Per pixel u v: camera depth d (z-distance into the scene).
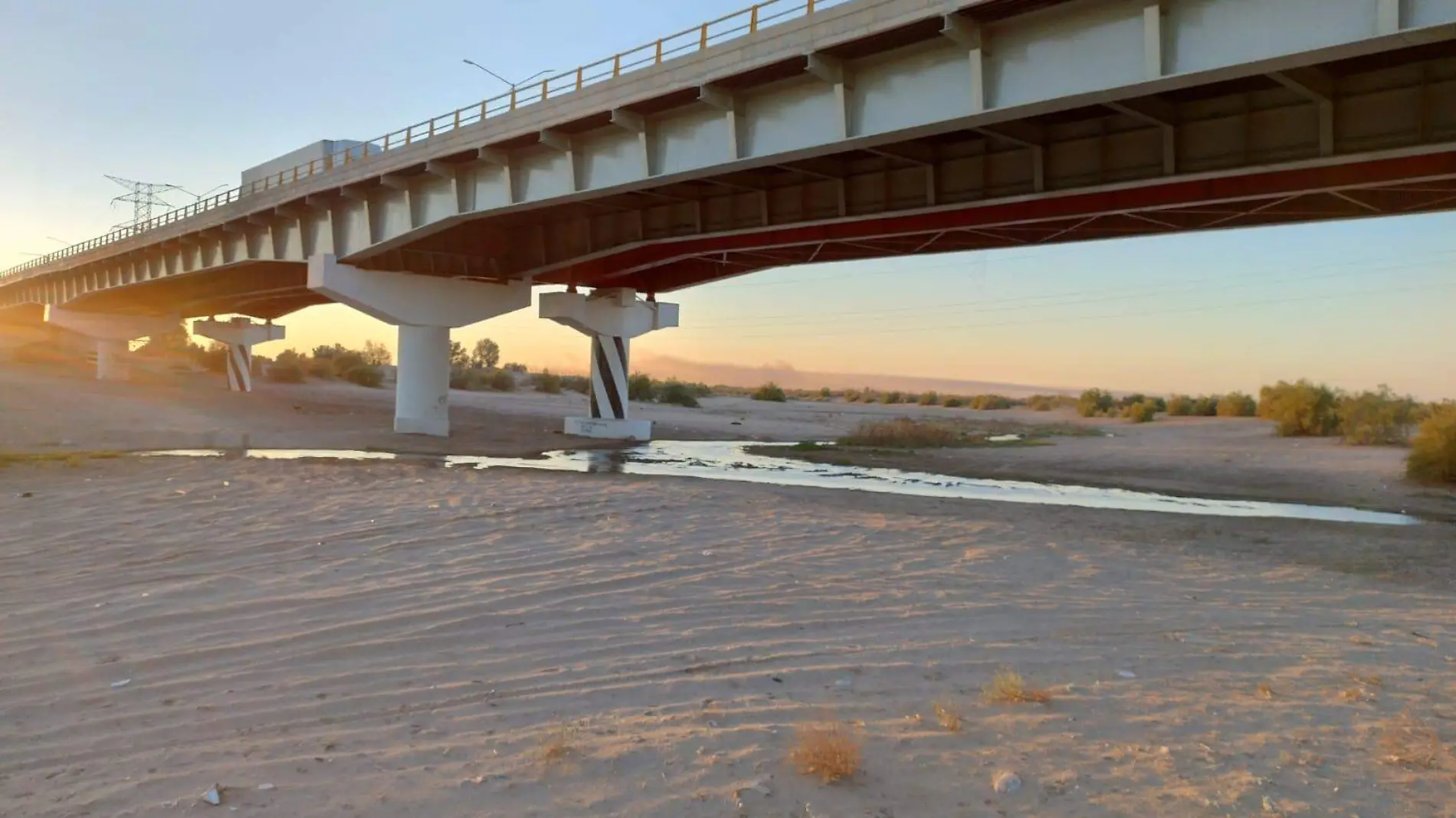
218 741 6.01
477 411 57.25
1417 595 12.06
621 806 4.91
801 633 8.99
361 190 35.62
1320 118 17.94
